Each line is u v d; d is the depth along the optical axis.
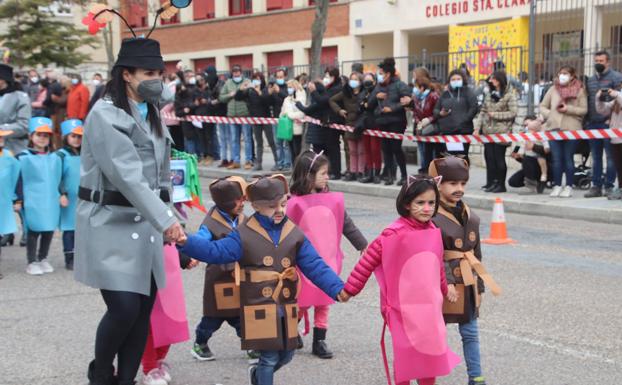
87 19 4.51
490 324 6.16
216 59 33.66
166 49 35.88
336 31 28.41
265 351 4.32
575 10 15.70
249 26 31.86
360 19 27.48
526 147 12.80
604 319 6.24
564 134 11.84
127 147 4.11
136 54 4.19
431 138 13.03
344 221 5.73
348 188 14.62
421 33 27.02
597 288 7.23
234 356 5.62
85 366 5.39
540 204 11.73
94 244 4.23
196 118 17.72
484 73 16.86
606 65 11.73
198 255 4.19
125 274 4.21
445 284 4.47
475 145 17.08
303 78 17.72
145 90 4.21
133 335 4.48
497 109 12.66
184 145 18.53
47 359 5.54
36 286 7.75
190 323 6.36
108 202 4.23
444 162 4.58
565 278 7.63
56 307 6.94
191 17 34.62
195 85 17.98
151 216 4.05
